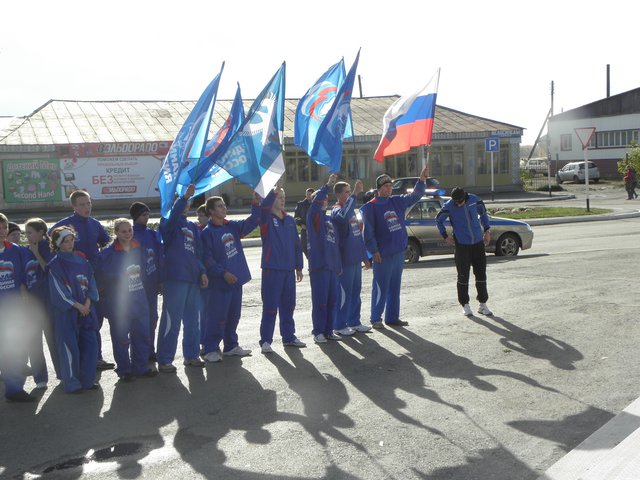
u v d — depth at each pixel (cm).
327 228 878
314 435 580
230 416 633
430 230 1636
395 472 506
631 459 495
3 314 695
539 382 698
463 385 698
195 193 884
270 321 849
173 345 783
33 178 3584
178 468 525
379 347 855
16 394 691
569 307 1028
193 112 816
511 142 4522
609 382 690
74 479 513
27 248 733
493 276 1340
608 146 5969
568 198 3975
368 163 4244
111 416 643
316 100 977
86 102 4428
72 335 709
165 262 779
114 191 3697
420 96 966
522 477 491
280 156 841
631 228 2294
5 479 518
